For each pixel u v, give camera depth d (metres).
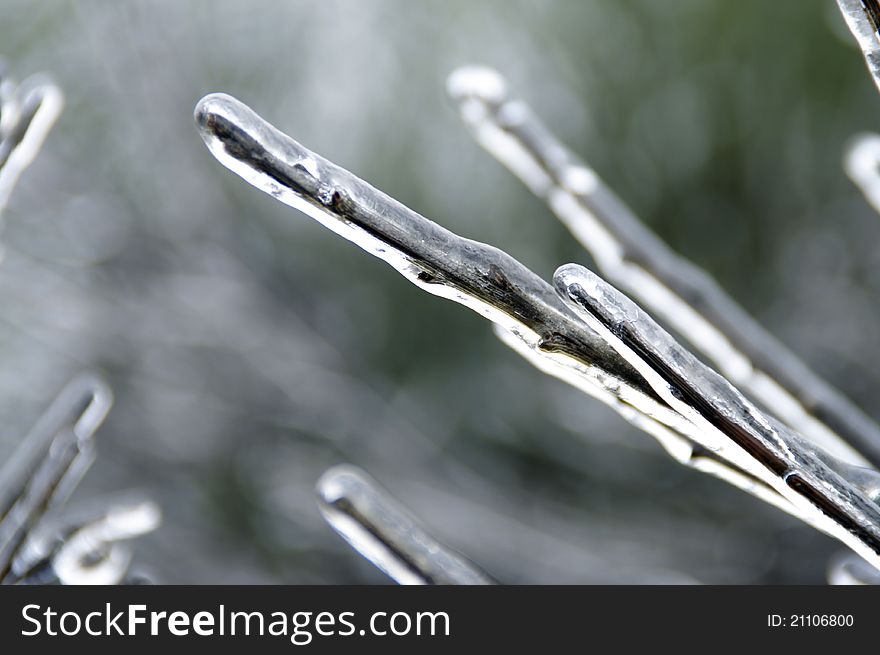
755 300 1.85
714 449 0.42
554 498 1.73
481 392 1.83
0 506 0.50
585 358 0.42
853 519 0.41
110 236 1.82
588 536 1.65
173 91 1.92
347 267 1.91
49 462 0.50
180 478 1.72
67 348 1.75
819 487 0.41
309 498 1.69
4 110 0.46
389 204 0.41
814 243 1.85
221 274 1.86
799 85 1.80
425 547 0.49
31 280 1.73
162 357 1.78
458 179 1.85
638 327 0.41
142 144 1.91
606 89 1.85
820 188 1.84
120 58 1.89
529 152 0.53
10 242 1.75
